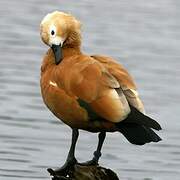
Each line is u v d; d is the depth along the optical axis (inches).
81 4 1647.4
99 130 441.7
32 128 691.4
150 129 412.2
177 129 714.2
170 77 945.5
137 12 1562.5
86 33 1266.0
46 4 1610.5
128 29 1343.5
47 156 607.8
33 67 962.1
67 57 454.3
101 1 1692.9
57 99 443.8
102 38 1226.0
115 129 432.8
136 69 991.6
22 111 747.4
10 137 657.0
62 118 449.7
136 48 1147.3
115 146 650.8
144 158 622.5
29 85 858.8
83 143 655.1
